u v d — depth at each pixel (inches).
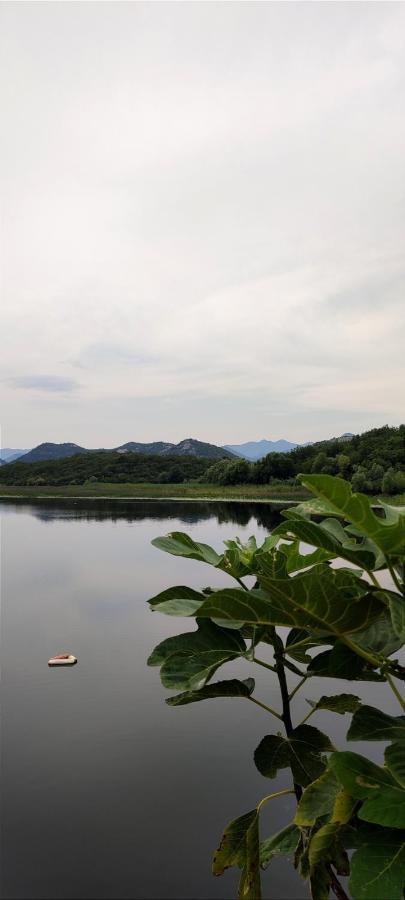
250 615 46.3
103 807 144.7
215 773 162.9
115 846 127.4
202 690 57.0
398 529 38.0
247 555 61.7
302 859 61.9
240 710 210.7
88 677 250.2
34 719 203.8
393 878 37.5
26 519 1197.1
